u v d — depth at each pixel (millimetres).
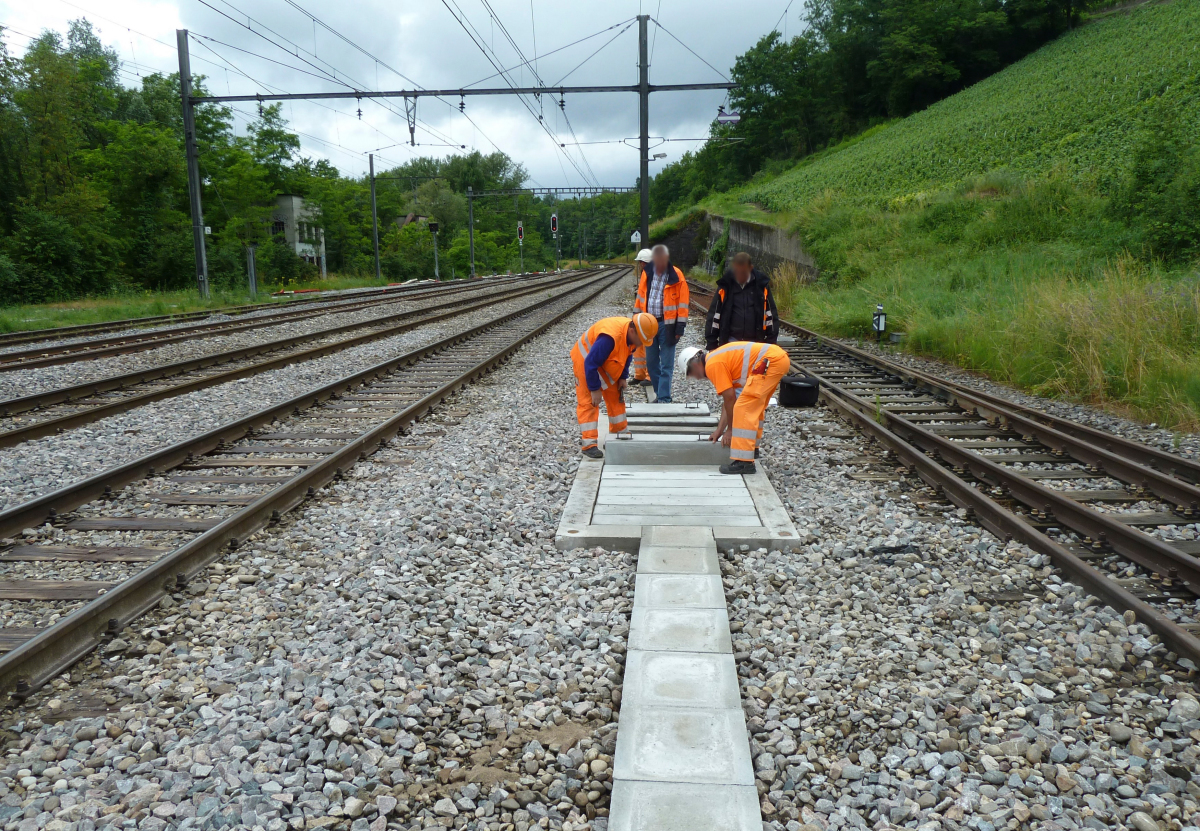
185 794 2566
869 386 10492
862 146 56406
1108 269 12859
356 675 3271
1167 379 8641
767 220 34375
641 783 2551
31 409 8688
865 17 70812
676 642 3455
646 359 9711
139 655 3514
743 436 5891
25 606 3965
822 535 4855
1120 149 23219
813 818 2461
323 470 5977
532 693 3197
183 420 8211
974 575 4258
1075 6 64500
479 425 7895
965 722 2926
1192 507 5402
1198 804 2484
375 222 46781
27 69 34250
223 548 4621
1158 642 3443
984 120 40156
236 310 21500
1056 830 2375
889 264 20172
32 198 33094
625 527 4832
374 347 13961
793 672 3312
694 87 18938
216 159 44844
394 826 2447
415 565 4445
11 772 2693
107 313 20531
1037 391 9945
